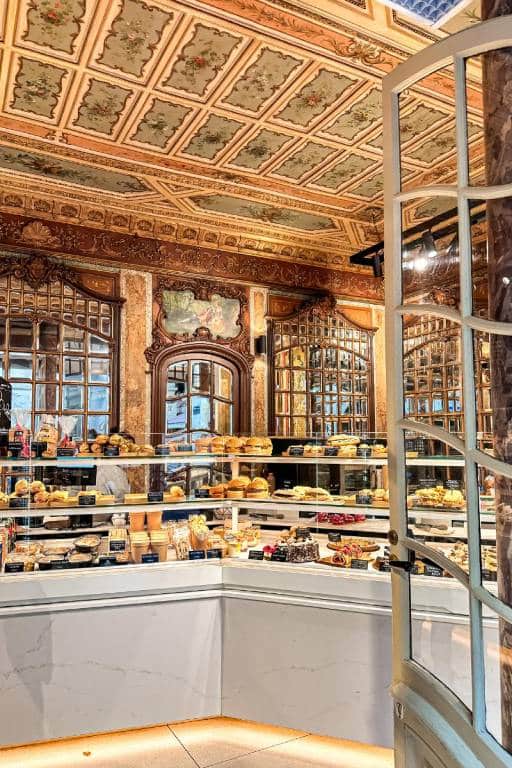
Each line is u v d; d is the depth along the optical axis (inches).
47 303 210.1
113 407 217.9
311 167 184.9
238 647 113.6
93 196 206.4
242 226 235.5
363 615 105.0
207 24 119.4
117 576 108.4
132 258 226.8
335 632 106.8
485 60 60.2
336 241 253.6
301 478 128.6
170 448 125.8
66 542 117.6
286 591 111.0
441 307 65.1
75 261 216.7
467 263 61.1
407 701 67.2
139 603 109.8
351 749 108.7
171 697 110.6
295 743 110.8
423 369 68.4
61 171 187.6
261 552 117.2
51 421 121.5
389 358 73.5
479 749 55.9
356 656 104.8
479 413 59.6
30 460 111.3
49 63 132.3
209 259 242.5
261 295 254.5
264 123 158.1
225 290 245.3
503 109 57.4
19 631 102.5
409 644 70.6
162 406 229.5
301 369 258.7
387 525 124.6
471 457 59.5
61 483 115.0
